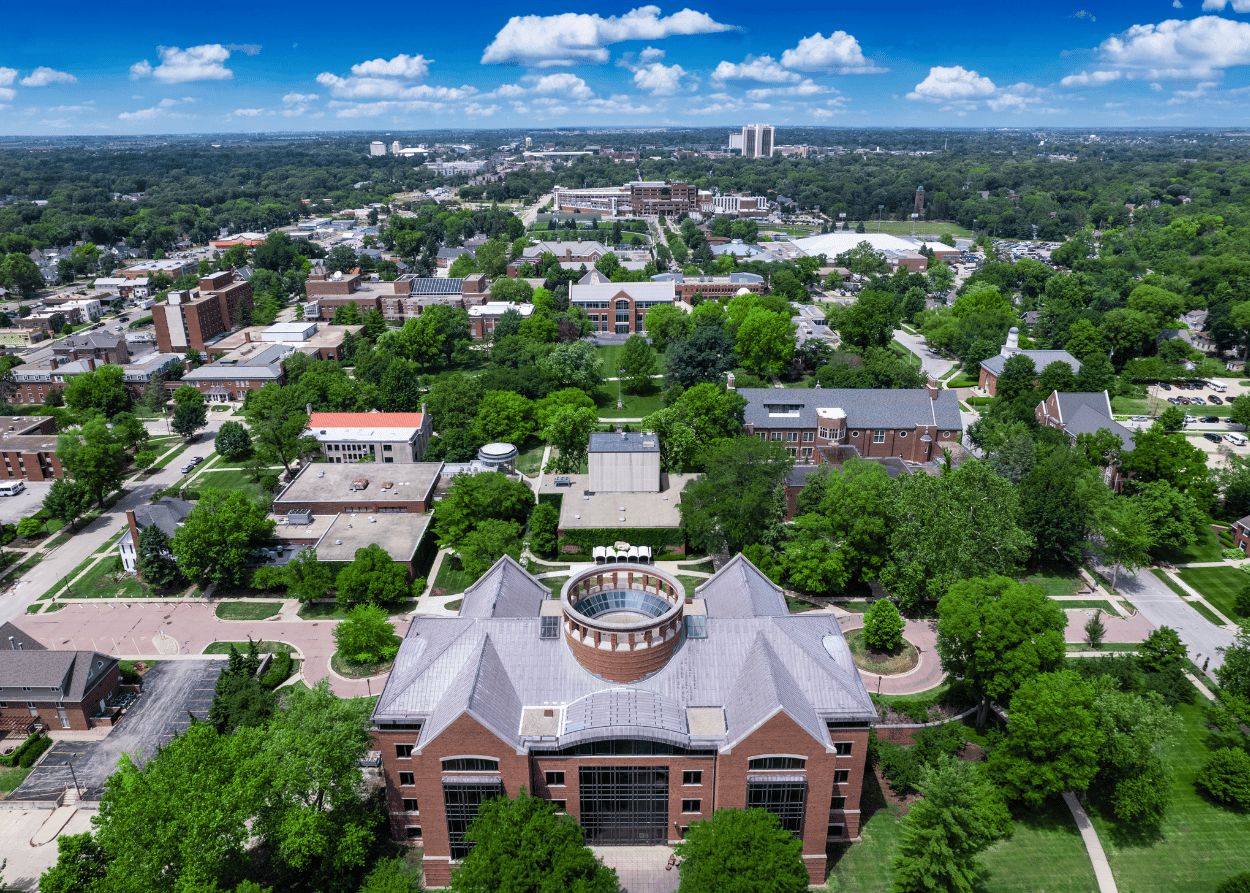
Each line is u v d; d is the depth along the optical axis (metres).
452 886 69.81
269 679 103.31
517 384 196.88
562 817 72.12
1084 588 125.19
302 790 73.56
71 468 151.12
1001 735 86.00
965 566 107.50
